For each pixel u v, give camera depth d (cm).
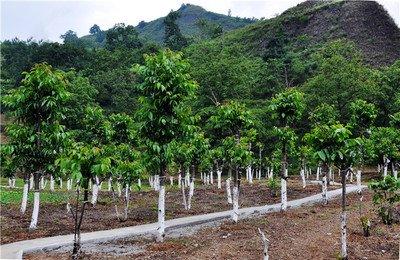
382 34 12825
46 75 1802
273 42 11669
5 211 2786
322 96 6919
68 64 10969
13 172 3728
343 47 9262
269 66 9969
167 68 1662
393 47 12206
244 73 8319
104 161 1305
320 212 2673
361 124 3556
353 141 1449
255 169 7444
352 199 3384
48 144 1877
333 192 3909
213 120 2380
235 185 2284
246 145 2369
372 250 1648
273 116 2644
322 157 1441
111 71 9988
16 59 12800
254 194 3984
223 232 1983
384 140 3666
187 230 2073
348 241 1788
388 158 3741
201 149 3095
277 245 1689
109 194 4112
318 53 10075
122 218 2441
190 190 3212
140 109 1731
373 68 11362
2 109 8812
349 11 14150
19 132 1845
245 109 2347
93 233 1898
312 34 13988
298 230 2031
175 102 1695
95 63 11088
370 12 13700
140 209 2933
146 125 1711
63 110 1939
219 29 16762
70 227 2116
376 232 1980
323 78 6994
